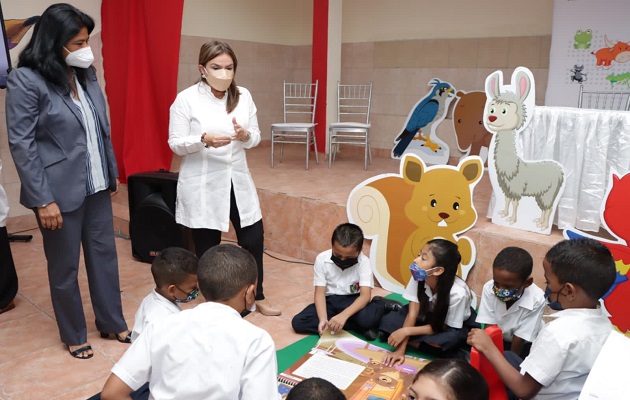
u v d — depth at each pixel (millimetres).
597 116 2486
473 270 2809
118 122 4406
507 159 2748
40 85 1991
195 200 2625
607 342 1229
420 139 5191
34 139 2021
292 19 6125
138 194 3391
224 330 1193
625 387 1138
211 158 2582
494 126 2760
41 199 2021
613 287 2324
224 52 2432
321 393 1046
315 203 3420
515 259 1919
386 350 2303
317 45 5145
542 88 4480
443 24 4922
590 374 1178
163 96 4266
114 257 2369
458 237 2822
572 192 2611
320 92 5211
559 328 1374
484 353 1481
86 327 2383
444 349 2217
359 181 4086
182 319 1228
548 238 2605
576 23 4098
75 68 2119
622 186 2299
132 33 4160
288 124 4711
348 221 3178
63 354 2295
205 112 2539
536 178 2658
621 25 3912
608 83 4059
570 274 1384
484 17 4684
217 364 1164
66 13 1962
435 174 2861
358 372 2088
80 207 2186
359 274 2541
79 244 2223
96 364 2221
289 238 3619
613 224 2340
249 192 2715
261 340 1205
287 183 3971
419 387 1137
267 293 2990
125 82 4293
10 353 2293
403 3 5148
